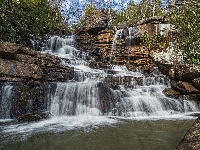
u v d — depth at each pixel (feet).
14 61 29.71
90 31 78.54
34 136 18.75
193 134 12.24
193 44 42.22
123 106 29.84
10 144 16.75
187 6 52.70
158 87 37.11
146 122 24.43
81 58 61.16
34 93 28.25
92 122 24.34
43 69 32.63
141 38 62.44
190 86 34.78
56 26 81.35
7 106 26.58
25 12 52.75
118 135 18.90
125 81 36.60
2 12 43.11
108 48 65.36
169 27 60.08
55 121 24.70
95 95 30.25
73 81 35.68
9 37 41.75
